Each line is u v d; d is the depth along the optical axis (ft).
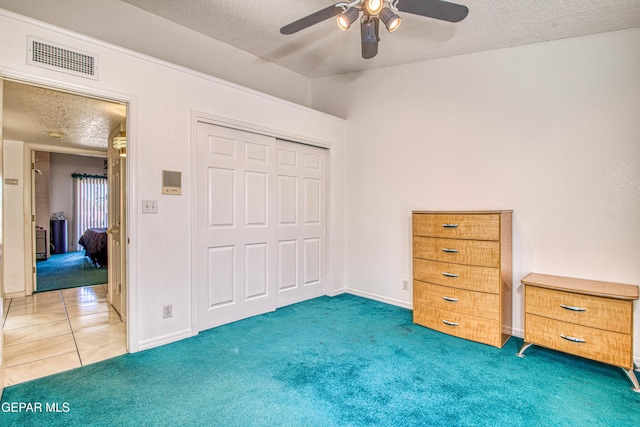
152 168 8.50
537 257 9.13
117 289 11.48
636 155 7.77
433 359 7.99
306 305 12.37
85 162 28.71
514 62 9.48
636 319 7.74
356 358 8.04
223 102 9.96
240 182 10.68
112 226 12.05
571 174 8.61
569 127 8.62
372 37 6.91
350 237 14.02
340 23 6.56
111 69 7.77
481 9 7.98
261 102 11.01
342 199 14.12
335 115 14.48
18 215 13.73
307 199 13.07
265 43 11.91
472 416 5.84
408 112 11.96
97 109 9.66
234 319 10.57
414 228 10.32
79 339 9.20
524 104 9.32
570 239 8.63
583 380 7.06
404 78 12.07
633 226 7.82
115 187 11.47
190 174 9.25
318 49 12.02
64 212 27.68
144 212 8.39
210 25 10.83
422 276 10.13
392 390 6.64
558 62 8.76
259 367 7.57
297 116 12.23
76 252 27.20
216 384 6.84
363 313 11.44
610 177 8.09
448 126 10.89
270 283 11.60
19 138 13.53
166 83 8.73
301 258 12.89
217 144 10.06
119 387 6.72
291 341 9.03
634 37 7.77
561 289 7.64
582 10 7.54
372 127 13.11
